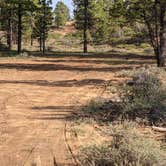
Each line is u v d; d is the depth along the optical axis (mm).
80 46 86375
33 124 12844
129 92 16156
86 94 18922
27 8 56312
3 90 20516
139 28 46688
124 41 84750
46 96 18500
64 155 9633
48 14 67062
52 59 47125
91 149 8570
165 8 30109
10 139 11133
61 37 109562
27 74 29078
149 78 17906
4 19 67625
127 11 31875
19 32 56625
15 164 9094
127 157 7957
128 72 26609
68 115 14117
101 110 14570
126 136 8398
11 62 41531
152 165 7801
